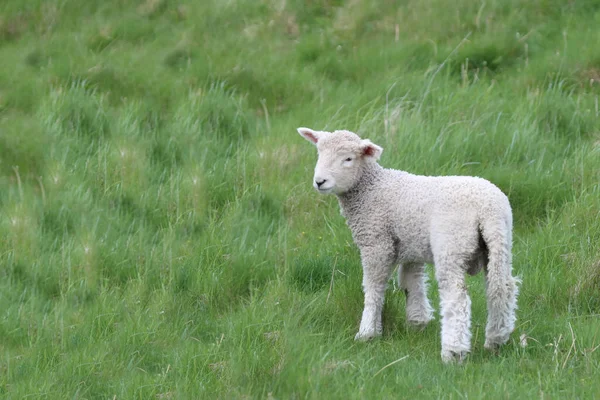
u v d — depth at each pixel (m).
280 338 12.48
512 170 17.53
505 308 11.62
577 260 14.45
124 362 13.13
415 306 13.44
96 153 19.77
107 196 18.42
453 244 11.59
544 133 19.11
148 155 19.55
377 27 24.80
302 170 18.42
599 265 13.89
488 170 17.38
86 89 22.45
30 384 12.58
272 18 25.55
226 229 16.91
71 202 18.12
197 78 22.61
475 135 18.44
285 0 26.03
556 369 11.31
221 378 11.87
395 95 20.98
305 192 17.62
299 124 20.19
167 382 12.20
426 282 14.87
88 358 13.23
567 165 17.38
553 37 23.16
